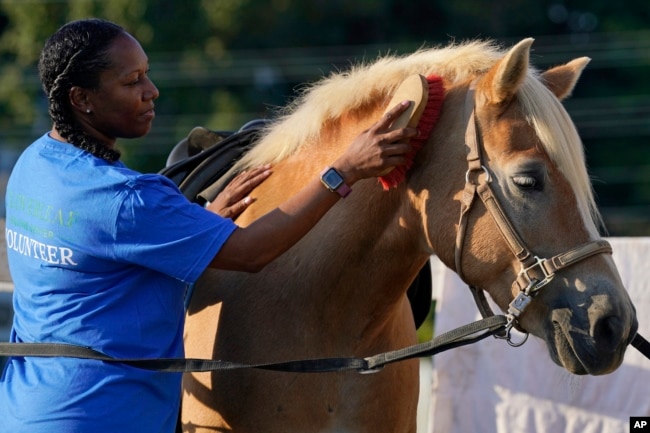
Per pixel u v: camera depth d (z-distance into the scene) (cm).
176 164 591
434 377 782
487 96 464
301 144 528
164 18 2592
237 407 511
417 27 2762
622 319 443
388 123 469
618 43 2703
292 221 462
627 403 737
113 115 468
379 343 525
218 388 515
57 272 457
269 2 2606
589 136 2706
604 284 448
